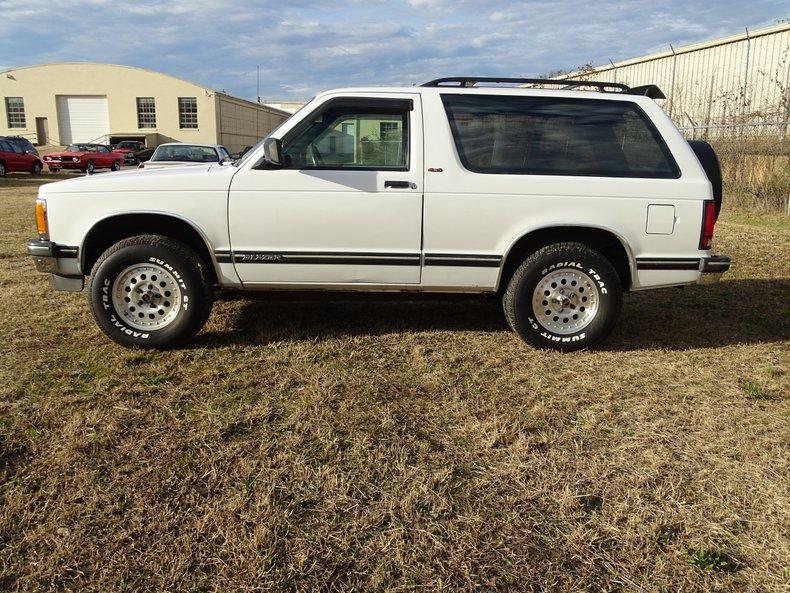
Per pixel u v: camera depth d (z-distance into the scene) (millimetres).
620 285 4602
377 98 4473
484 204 4430
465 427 3514
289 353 4562
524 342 4742
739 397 3979
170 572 2342
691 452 3279
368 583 2322
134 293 4496
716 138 15109
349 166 4473
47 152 42188
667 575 2387
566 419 3635
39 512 2664
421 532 2598
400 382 4102
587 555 2486
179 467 3029
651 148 4566
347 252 4473
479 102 4523
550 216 4453
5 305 5727
